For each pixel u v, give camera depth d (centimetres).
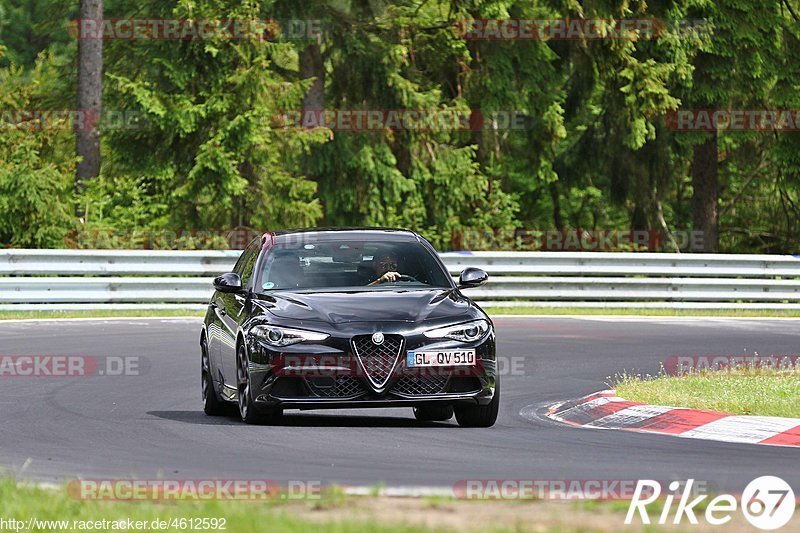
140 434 3831
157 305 8662
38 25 13712
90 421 4181
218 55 11062
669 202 17250
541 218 17225
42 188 9881
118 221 10675
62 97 13100
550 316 8756
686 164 16750
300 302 3988
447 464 3200
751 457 3359
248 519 2291
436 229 13000
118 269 8669
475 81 13000
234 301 4312
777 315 9375
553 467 3152
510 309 9150
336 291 4119
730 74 13188
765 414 4088
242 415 4069
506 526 2277
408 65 12556
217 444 3578
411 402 3822
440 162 12888
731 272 9669
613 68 12619
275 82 11356
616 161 14350
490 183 13600
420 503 2517
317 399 3812
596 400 4519
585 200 17312
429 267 4297
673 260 9606
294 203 11581
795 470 3108
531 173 13662
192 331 7406
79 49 10925
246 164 11625
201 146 10800
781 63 13450
